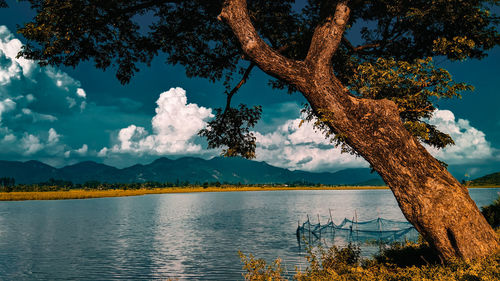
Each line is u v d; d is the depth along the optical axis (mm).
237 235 32812
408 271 7535
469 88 8070
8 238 32062
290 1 10641
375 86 8773
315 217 51094
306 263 19812
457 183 7711
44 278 18312
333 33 8008
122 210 68625
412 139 7906
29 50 9500
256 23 10664
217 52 12586
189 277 18172
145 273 19109
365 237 28406
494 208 15734
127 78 11656
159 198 131875
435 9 8492
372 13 10406
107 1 8703
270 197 136625
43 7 8531
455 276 6328
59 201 103812
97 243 29062
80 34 9219
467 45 8867
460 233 7332
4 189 168000
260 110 12672
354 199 112000
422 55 10758
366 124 7816
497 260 6730
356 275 8117
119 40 10992
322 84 8023
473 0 8445
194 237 32031
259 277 9555
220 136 12945
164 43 11508
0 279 18109
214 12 10562
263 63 8188
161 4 10648
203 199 123312
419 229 7812
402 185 7695
